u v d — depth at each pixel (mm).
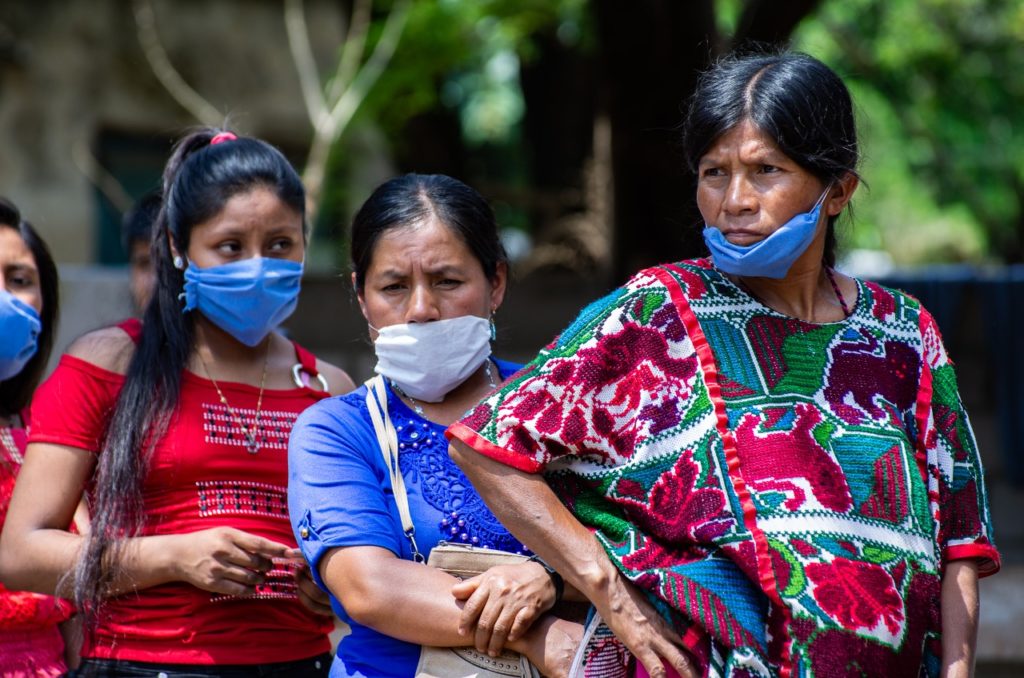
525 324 14828
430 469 4348
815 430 3762
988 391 12914
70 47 19375
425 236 4348
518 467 3830
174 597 4621
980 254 32969
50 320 5672
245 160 4938
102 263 19875
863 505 3725
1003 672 9266
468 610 3912
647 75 11797
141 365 4762
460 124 22375
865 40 25375
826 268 4133
